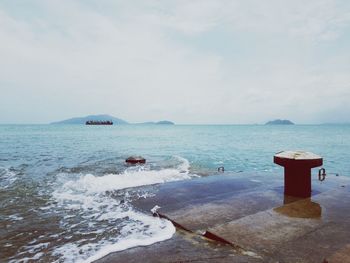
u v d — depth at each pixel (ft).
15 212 20.22
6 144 107.65
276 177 30.55
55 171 41.34
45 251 13.16
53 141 129.49
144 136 198.39
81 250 13.20
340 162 63.62
